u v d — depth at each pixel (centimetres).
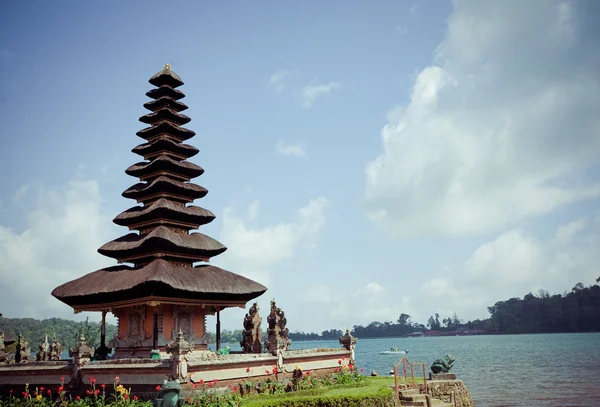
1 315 5984
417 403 3878
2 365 3647
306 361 4088
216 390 3142
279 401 3027
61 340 14250
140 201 4416
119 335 3978
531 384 7869
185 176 4512
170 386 2798
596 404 6028
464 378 8831
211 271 4106
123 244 4091
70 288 3903
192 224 4341
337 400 3228
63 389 3300
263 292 4269
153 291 3575
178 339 2978
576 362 11375
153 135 4616
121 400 2870
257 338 4484
